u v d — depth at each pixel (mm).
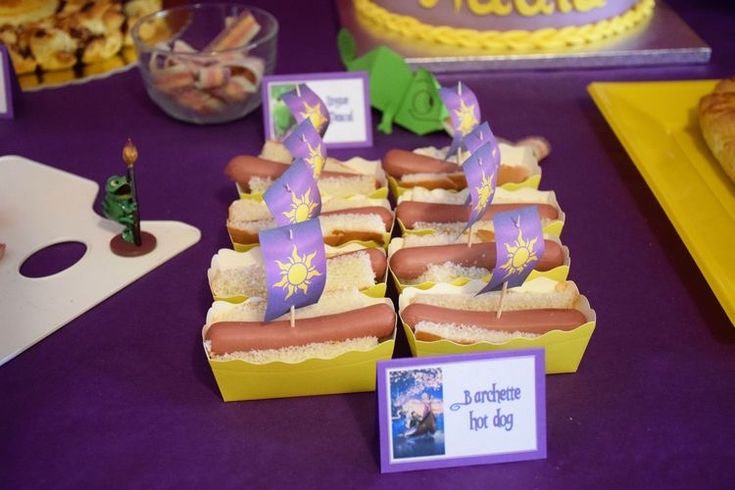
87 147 862
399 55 930
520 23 976
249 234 682
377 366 524
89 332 645
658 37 1003
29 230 734
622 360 623
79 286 676
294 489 534
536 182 753
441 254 643
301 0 1182
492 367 533
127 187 690
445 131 875
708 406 589
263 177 735
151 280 692
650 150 818
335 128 849
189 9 946
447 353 576
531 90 950
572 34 981
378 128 880
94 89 961
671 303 676
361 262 632
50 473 544
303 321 581
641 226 759
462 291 623
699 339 643
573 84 961
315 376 573
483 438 543
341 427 570
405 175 752
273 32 887
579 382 605
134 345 634
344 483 537
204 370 615
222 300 617
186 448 559
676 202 743
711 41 1049
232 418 578
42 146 862
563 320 582
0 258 700
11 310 653
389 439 535
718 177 775
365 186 739
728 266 667
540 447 546
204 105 870
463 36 976
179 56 847
